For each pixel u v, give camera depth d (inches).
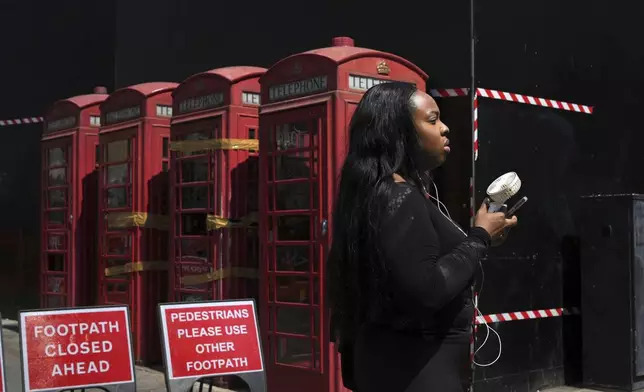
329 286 107.7
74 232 361.4
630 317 255.9
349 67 230.7
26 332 186.9
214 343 194.7
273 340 248.5
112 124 336.8
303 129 239.5
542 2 263.6
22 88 446.0
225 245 275.6
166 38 370.9
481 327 243.9
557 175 268.2
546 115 263.9
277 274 246.4
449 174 246.8
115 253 331.9
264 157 252.1
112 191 335.6
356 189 101.8
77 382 190.4
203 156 283.9
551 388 264.7
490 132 247.6
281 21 313.0
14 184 446.9
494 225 104.0
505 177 110.2
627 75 288.0
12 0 452.1
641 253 259.3
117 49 398.0
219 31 343.0
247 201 278.4
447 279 94.0
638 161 292.2
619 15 286.4
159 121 321.4
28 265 437.4
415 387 98.4
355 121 106.0
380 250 95.0
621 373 257.4
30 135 440.1
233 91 274.7
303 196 238.8
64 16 425.1
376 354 100.7
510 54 253.9
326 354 229.8
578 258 273.9
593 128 278.5
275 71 249.1
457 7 246.5
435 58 252.4
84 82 414.6
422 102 104.9
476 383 242.1
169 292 300.0
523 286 258.2
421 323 98.6
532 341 260.1
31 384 184.7
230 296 275.1
